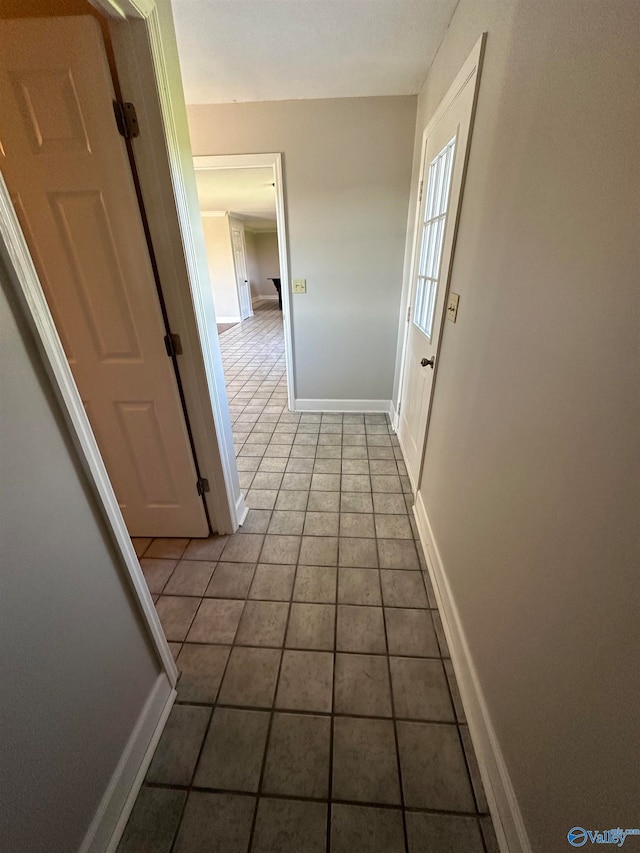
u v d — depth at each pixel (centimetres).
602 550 60
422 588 161
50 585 72
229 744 109
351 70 194
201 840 92
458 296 142
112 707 91
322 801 97
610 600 58
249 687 124
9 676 63
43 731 70
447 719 115
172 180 121
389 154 242
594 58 64
